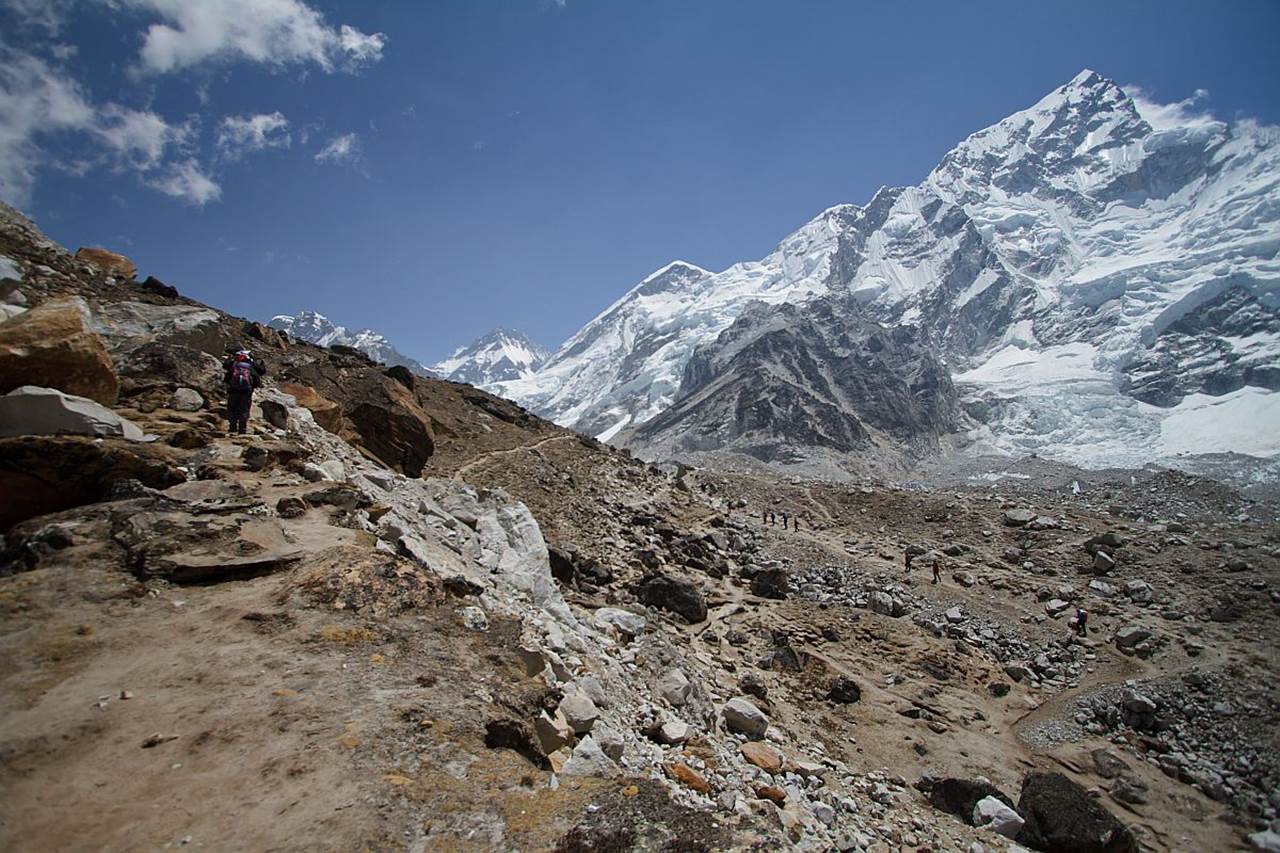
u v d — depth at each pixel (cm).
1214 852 1983
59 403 1232
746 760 1566
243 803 575
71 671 741
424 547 1348
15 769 592
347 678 780
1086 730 2692
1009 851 1603
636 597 3300
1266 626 3362
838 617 3706
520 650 985
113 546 981
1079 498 8319
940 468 17512
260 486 1313
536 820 621
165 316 2158
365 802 591
